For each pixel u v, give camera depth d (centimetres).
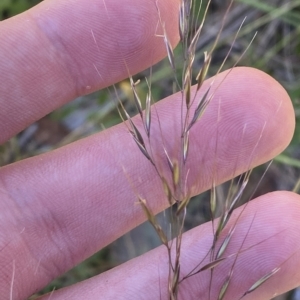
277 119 9
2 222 9
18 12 13
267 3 13
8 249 9
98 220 9
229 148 9
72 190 9
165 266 9
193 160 9
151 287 9
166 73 13
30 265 9
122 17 9
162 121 9
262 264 9
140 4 9
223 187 13
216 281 9
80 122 14
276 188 13
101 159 9
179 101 9
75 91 9
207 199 13
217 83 9
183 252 9
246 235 8
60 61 9
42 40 9
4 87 9
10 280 9
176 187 7
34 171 9
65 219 9
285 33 13
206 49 14
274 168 13
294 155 13
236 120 9
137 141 8
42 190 9
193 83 13
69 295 9
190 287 9
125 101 13
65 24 9
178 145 9
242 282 9
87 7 9
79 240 9
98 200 9
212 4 14
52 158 9
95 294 9
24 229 9
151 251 9
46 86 9
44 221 9
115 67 9
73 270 12
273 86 9
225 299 9
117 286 9
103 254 13
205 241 9
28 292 9
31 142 14
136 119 9
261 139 9
